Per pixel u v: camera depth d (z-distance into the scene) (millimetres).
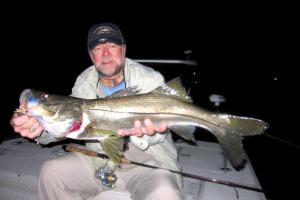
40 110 992
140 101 1081
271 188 1991
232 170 1303
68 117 1034
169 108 1077
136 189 1050
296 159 2488
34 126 1001
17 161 1366
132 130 1056
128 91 1097
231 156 1027
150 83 1214
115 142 1060
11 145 1580
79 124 1058
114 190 1110
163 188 940
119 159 1040
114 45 1169
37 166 1313
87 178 1158
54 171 1080
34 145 1584
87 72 1271
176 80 1093
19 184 1195
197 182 1187
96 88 1253
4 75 7121
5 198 1171
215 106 1547
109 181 1108
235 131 1033
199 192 1107
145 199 951
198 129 3037
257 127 1013
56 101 1027
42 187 1075
